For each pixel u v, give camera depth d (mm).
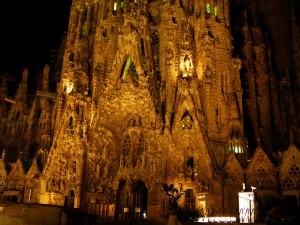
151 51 59812
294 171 45906
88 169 53844
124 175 53312
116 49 62375
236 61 57406
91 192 52844
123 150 55812
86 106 57625
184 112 53375
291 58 67750
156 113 54281
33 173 57750
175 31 59625
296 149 46594
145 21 60031
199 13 60375
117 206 54594
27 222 35844
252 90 63469
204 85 54406
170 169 50625
